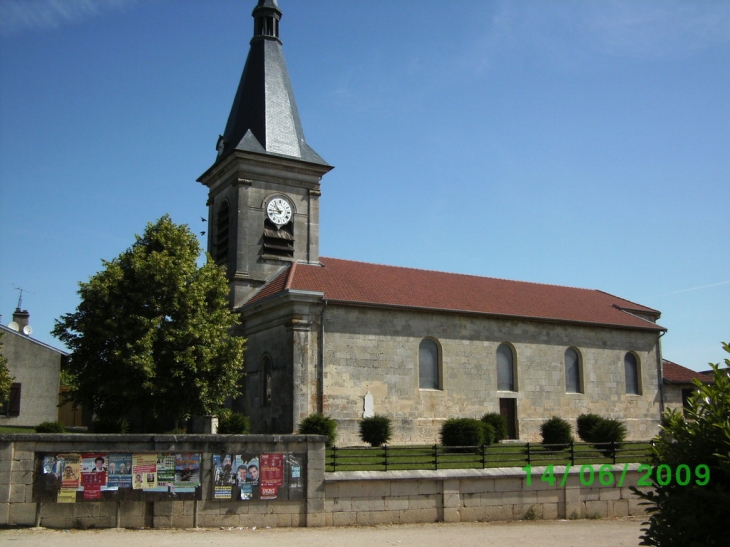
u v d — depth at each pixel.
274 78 38.78
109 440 16.41
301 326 30.75
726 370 10.22
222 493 16.86
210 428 29.62
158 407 27.94
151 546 14.32
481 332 35.62
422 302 34.25
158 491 16.50
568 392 38.31
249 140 36.56
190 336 27.75
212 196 39.09
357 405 31.44
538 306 39.06
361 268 37.38
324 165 37.50
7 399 36.97
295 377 30.16
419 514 18.44
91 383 27.80
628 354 41.12
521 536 17.12
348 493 17.80
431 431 33.06
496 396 35.47
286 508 17.25
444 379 34.03
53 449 16.14
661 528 9.64
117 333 27.34
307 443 17.66
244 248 35.44
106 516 16.22
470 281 40.50
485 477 19.30
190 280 29.19
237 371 32.09
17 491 15.91
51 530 15.70
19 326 45.66
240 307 34.44
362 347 32.12
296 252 36.69
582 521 19.84
